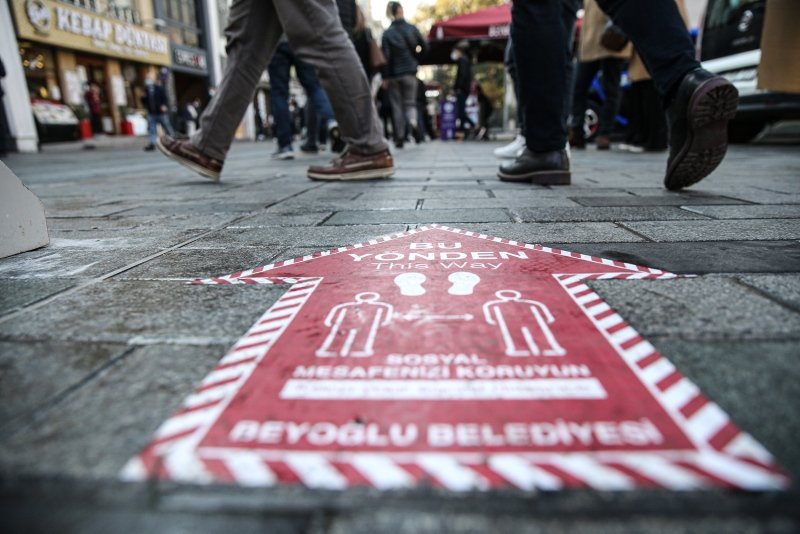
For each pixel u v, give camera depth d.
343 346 0.85
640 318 0.94
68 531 0.49
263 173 4.55
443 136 15.99
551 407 0.66
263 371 0.78
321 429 0.63
